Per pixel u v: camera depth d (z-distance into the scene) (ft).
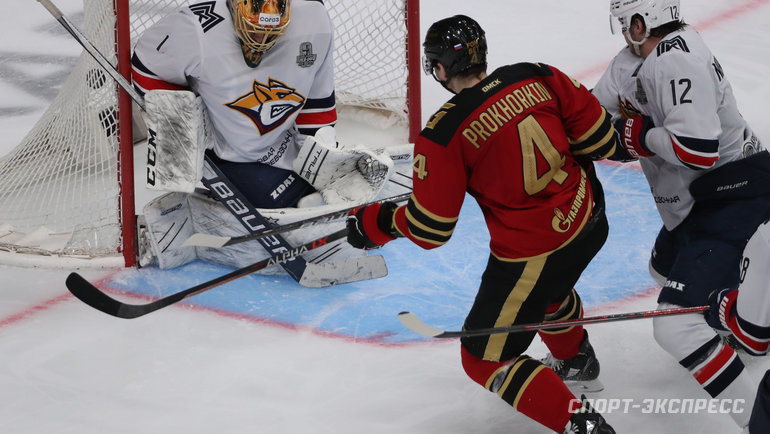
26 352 9.60
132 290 10.83
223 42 9.95
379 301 10.68
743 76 17.17
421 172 7.09
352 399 8.84
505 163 7.02
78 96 12.09
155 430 8.37
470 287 10.96
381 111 14.25
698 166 8.13
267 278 11.19
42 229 11.76
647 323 10.02
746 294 6.67
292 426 8.42
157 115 10.08
